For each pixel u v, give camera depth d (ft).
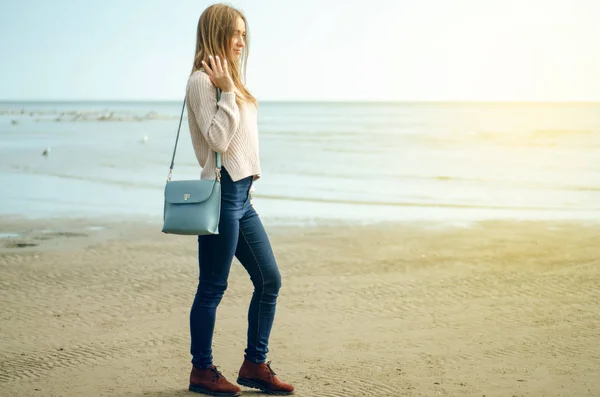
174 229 11.35
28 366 14.07
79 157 81.00
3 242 28.96
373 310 18.62
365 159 79.15
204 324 12.07
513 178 58.75
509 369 13.64
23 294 20.40
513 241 29.09
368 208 40.93
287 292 20.63
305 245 28.35
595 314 17.98
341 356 14.66
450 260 25.21
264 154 87.86
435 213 38.70
